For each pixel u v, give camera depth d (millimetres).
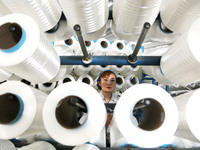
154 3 450
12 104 461
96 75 1733
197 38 431
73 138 430
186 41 442
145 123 447
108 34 2008
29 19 463
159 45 1968
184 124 456
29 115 474
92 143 605
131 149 581
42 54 489
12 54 439
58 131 431
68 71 1282
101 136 653
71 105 435
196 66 441
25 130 465
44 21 549
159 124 436
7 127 466
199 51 424
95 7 480
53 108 443
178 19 515
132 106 447
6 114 453
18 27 446
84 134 434
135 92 457
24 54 439
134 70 1521
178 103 506
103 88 1388
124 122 438
